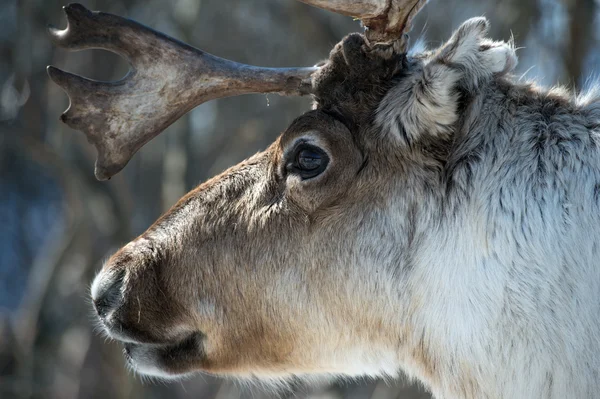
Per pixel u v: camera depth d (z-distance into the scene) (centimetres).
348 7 900
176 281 1017
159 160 3158
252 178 1009
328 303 970
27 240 4462
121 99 1043
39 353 2627
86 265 2553
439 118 907
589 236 859
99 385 2603
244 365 1037
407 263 931
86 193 2473
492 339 883
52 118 2655
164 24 2806
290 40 2741
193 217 1021
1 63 2977
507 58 936
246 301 998
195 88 1036
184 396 2873
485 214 895
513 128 918
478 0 2522
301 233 967
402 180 934
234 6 2764
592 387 851
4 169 4262
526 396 874
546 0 2047
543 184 888
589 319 850
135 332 1029
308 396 2136
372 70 940
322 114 955
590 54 1986
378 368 991
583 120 912
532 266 870
